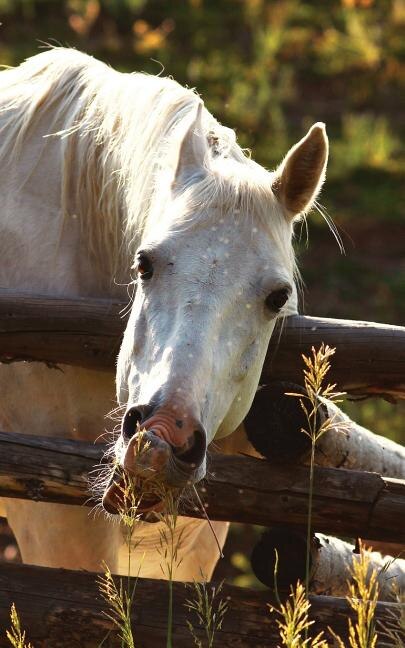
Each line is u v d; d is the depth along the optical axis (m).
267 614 4.82
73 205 5.83
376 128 17.72
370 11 20.86
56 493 5.02
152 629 4.78
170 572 4.52
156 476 4.20
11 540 10.70
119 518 5.57
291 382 5.30
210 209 4.71
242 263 4.62
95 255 5.82
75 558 5.84
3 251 5.88
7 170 6.05
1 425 6.16
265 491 4.92
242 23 20.17
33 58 6.46
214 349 4.48
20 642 4.36
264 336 4.76
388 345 5.20
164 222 4.77
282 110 18.22
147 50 18.64
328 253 15.16
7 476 5.00
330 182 16.52
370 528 4.91
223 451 5.88
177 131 5.27
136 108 5.63
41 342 5.41
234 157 5.27
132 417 4.32
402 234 15.63
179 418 4.23
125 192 5.59
